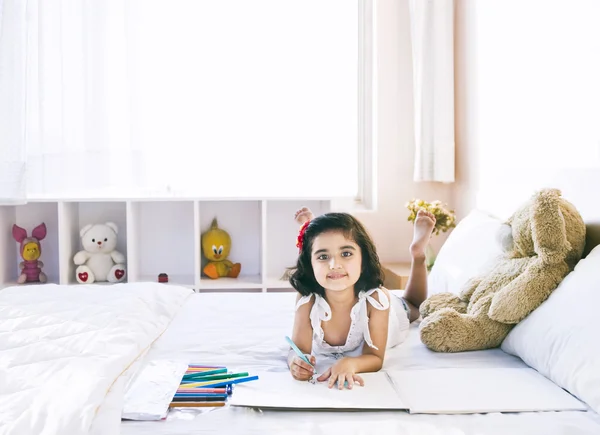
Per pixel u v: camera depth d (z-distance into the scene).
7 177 2.74
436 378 1.35
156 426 1.13
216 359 1.49
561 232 1.51
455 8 2.94
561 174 1.89
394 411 1.19
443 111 2.88
